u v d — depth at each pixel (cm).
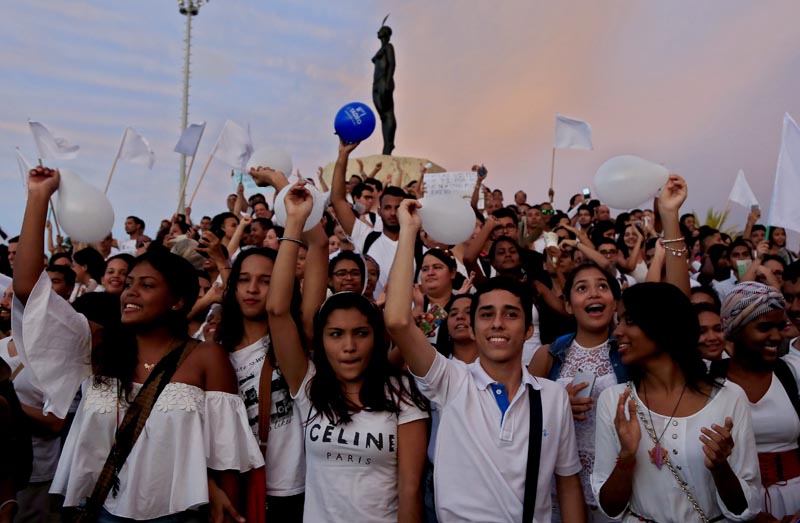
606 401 289
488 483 280
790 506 310
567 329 491
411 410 304
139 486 284
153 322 306
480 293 308
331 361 311
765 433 318
